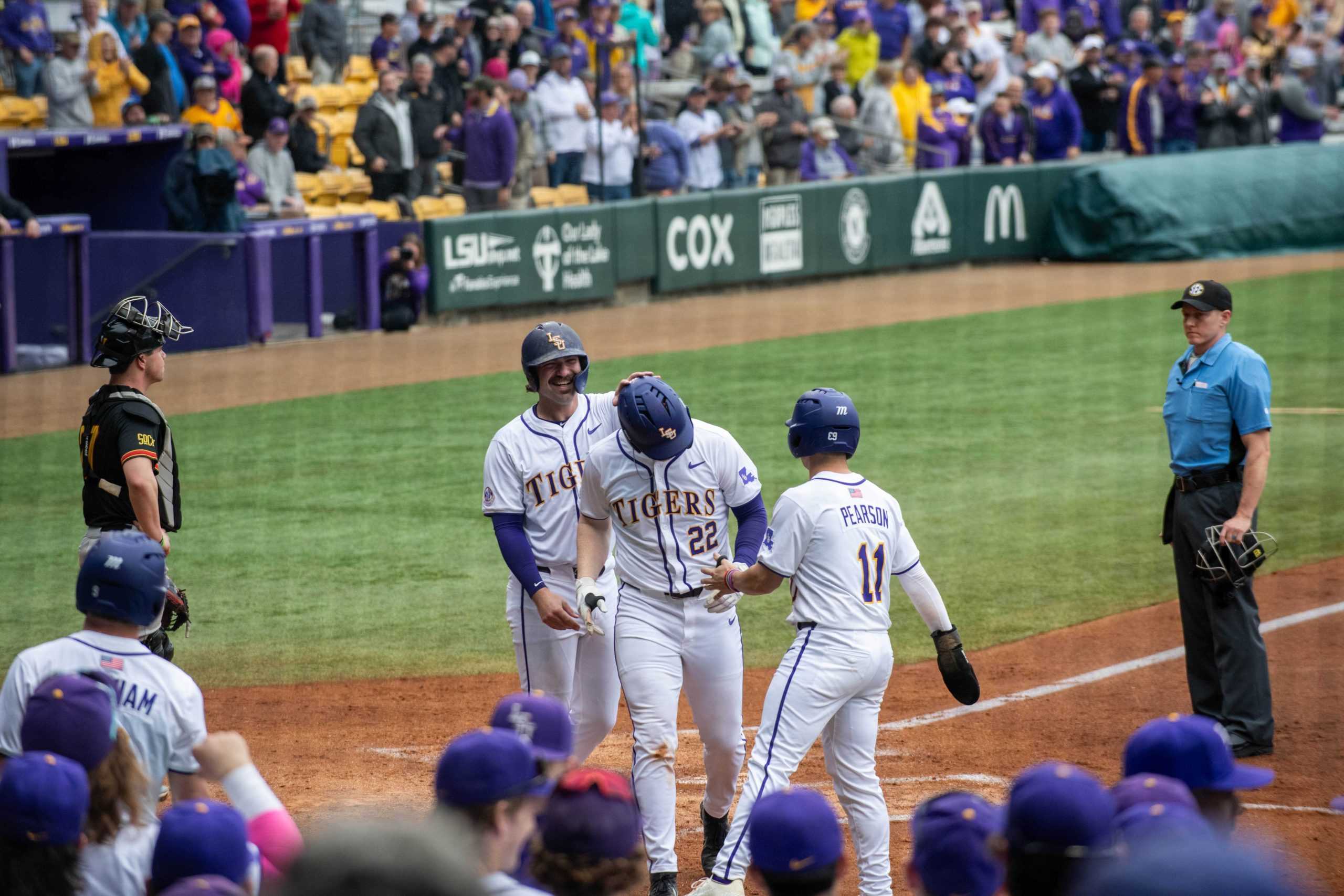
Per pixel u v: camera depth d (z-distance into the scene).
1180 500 25.31
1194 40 113.75
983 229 101.56
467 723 27.83
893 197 97.56
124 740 13.10
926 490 45.81
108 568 15.30
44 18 73.75
